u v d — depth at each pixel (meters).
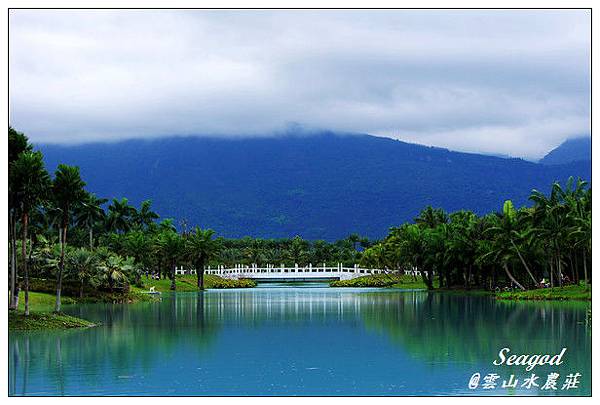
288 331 67.50
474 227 142.25
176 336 63.16
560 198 113.50
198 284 173.50
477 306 97.38
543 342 57.44
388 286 189.12
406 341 59.50
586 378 43.38
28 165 62.31
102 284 111.19
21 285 99.06
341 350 54.78
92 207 140.25
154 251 164.50
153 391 40.38
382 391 40.28
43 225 113.25
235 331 67.12
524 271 138.12
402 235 174.50
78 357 50.84
